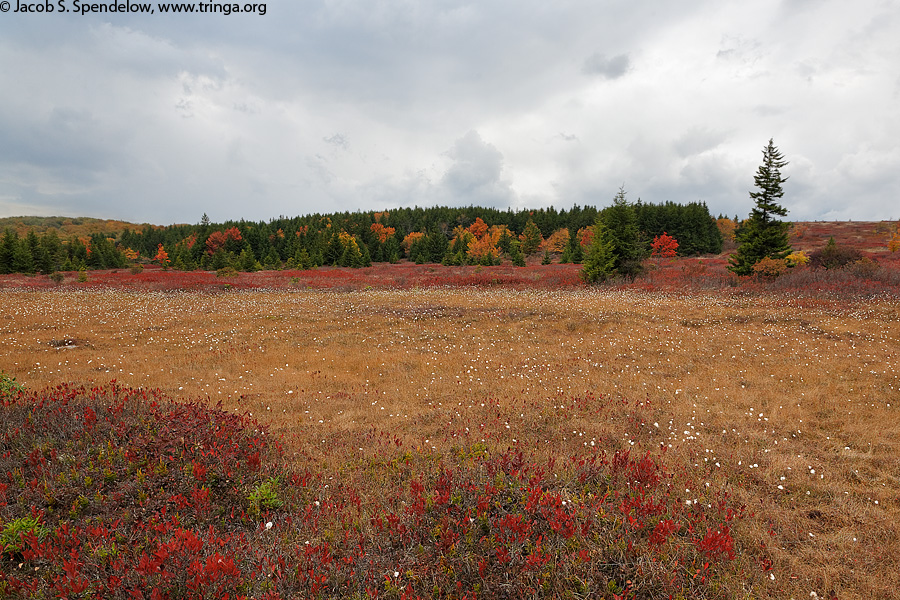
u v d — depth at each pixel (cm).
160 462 582
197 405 814
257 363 1309
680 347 1459
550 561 437
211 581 364
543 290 3184
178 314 2095
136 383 1080
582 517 496
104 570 385
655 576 414
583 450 734
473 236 10806
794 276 2836
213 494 545
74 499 504
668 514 522
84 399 811
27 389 926
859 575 449
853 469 669
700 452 725
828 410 920
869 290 2328
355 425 844
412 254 9356
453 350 1483
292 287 3612
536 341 1599
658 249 6781
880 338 1505
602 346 1495
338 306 2320
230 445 654
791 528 528
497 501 532
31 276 5266
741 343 1484
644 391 1059
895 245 5641
